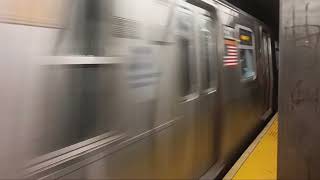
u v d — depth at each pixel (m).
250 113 6.38
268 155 4.53
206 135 4.17
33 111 1.58
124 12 2.34
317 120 2.35
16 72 1.49
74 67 1.87
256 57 6.90
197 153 3.88
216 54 4.46
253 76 6.64
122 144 2.32
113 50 2.23
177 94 3.27
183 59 3.43
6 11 1.44
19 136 1.50
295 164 2.44
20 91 1.51
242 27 5.82
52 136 1.71
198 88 3.84
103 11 2.12
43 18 1.64
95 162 2.03
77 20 1.89
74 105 1.87
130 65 2.42
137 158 2.53
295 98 2.40
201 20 3.97
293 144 2.43
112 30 2.21
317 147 2.36
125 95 2.36
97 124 2.08
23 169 1.52
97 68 2.08
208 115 4.23
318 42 2.29
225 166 4.78
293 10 2.34
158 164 2.87
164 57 2.98
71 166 1.82
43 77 1.64
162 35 2.93
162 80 2.94
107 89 2.17
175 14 3.21
